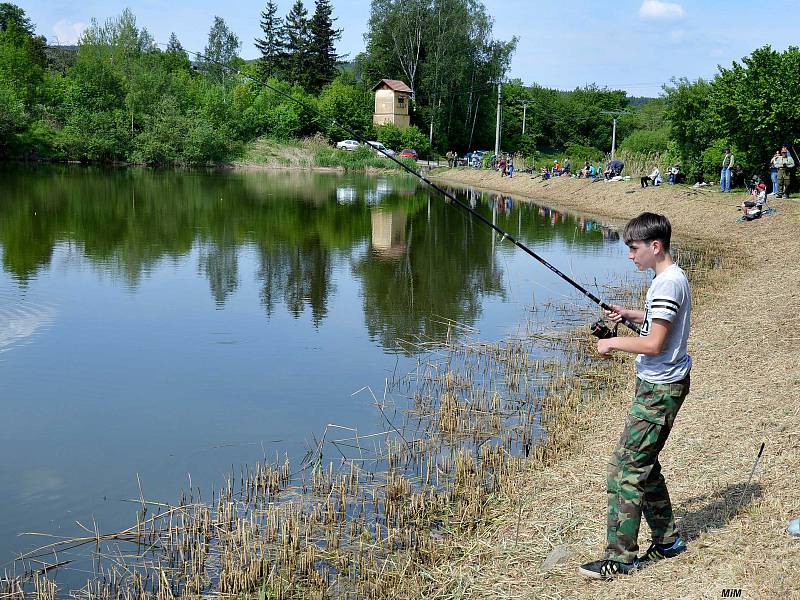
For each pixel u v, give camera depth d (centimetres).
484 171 5112
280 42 8294
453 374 948
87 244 1930
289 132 6381
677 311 398
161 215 2588
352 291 1475
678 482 529
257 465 669
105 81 5666
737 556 421
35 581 504
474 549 506
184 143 5481
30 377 925
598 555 463
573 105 9294
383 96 7044
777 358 814
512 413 809
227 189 3750
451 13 6831
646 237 407
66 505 611
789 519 451
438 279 1617
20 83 5531
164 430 769
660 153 4606
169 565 521
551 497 566
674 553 435
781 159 2292
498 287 1534
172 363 989
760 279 1372
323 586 484
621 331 1139
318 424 788
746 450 566
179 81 6178
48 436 749
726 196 2556
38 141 5206
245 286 1494
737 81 2434
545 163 4906
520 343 1083
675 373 404
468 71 7094
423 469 671
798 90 2306
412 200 3591
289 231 2330
